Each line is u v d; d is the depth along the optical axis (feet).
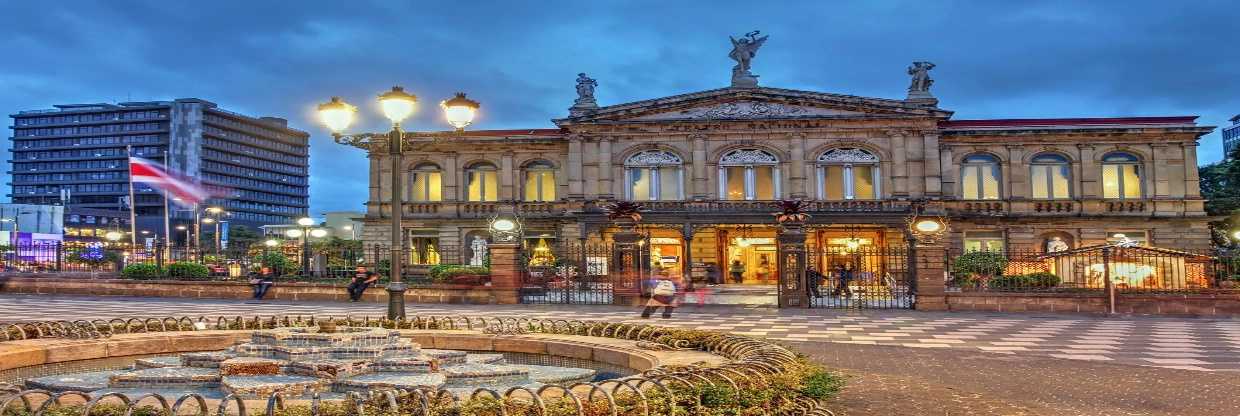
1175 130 170.81
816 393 35.73
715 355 42.11
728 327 79.41
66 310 94.48
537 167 184.34
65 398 29.19
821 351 61.57
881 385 45.39
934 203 166.30
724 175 173.17
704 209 168.55
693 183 171.83
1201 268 106.11
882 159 169.68
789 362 36.60
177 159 606.14
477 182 186.09
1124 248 100.01
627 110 173.37
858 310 99.96
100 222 517.55
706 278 166.30
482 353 48.08
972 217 172.14
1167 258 114.11
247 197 654.12
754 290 147.64
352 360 37.47
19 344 42.78
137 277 124.88
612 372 44.06
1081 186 172.76
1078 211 171.83
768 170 172.76
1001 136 173.68
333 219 262.67
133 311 93.15
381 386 34.94
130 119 617.21
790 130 171.22
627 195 174.29
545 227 180.14
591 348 45.24
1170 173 171.42
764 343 42.70
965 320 87.71
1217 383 47.14
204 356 38.88
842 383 40.70
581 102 176.55
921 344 66.28
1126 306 95.25
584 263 117.08
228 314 89.10
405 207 184.34
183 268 123.54
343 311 94.99
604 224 168.55
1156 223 171.12
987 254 119.03
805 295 104.12
